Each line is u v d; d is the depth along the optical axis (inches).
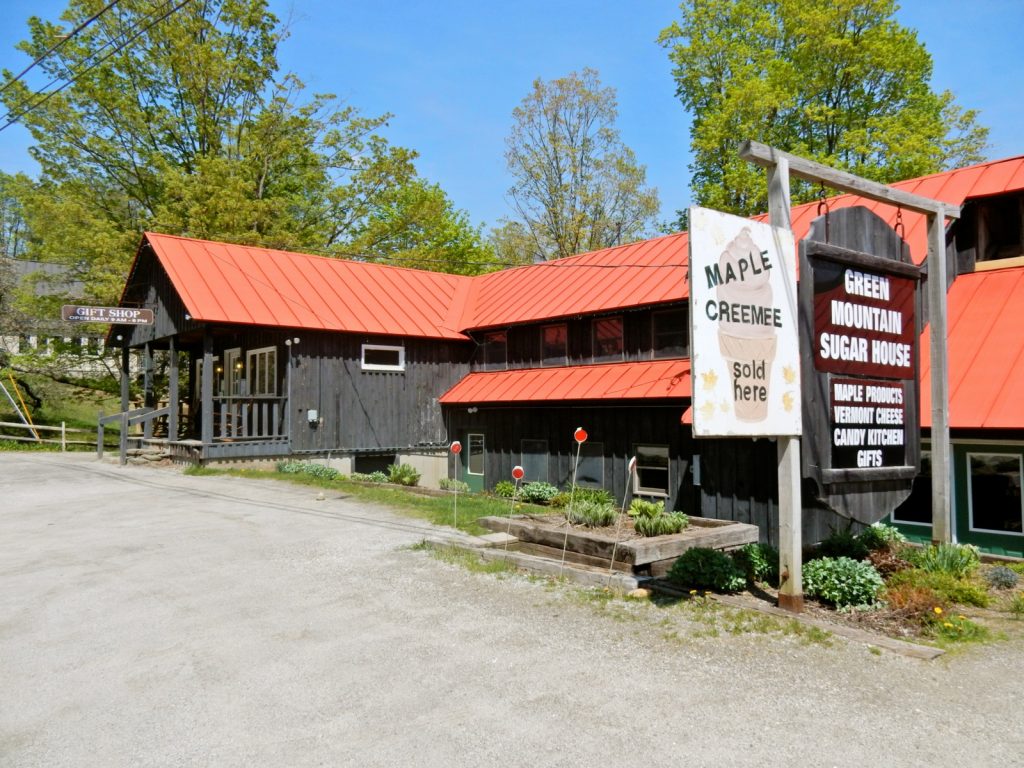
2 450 1179.9
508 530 423.2
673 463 639.1
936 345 388.2
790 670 231.6
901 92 1267.2
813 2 1268.5
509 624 278.4
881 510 339.6
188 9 1390.3
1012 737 188.1
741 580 318.3
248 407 888.3
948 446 384.2
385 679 228.7
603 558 354.6
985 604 305.0
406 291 975.0
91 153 1362.0
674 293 697.0
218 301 768.9
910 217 611.2
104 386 1427.2
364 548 405.1
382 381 872.9
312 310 831.1
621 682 223.9
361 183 1549.0
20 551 410.9
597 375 741.9
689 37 1428.4
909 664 236.7
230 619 288.7
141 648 258.8
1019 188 553.0
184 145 1475.1
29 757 184.2
